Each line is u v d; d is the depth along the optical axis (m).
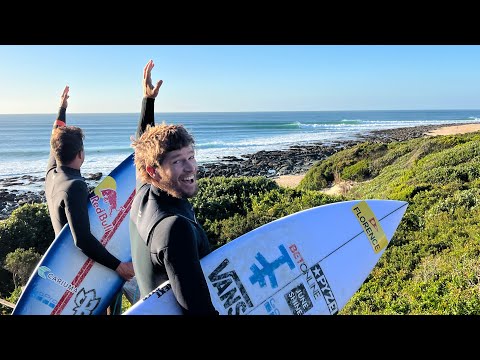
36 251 6.61
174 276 1.75
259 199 8.34
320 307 2.92
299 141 49.81
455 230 6.82
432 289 4.71
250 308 2.63
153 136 1.92
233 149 40.69
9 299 5.54
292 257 2.95
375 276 5.68
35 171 28.30
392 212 3.55
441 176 11.14
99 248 2.94
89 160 34.31
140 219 2.03
